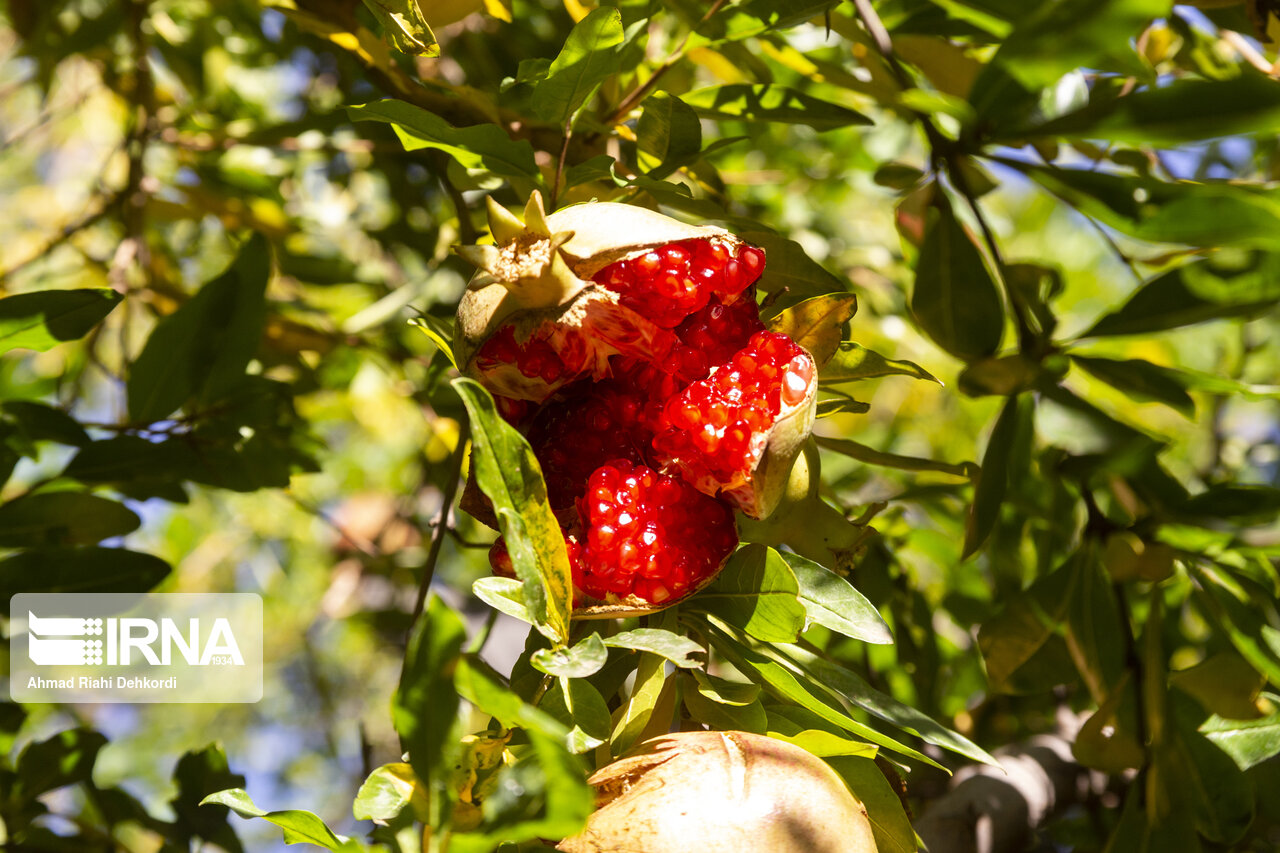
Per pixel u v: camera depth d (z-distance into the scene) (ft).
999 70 2.37
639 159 2.53
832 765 2.18
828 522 2.28
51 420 2.69
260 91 4.47
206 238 4.64
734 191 3.78
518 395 2.19
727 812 2.02
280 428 2.98
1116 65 2.25
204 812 2.82
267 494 5.13
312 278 3.83
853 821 2.06
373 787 2.05
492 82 3.47
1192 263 2.55
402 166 3.73
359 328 3.47
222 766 2.85
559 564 2.07
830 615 2.18
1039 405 2.56
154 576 2.68
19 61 4.73
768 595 2.17
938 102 2.41
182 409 2.77
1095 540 2.65
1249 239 2.37
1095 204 2.42
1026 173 2.45
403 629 4.14
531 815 1.95
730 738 2.08
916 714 2.20
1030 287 2.74
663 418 2.19
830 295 2.21
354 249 4.43
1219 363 4.00
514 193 2.71
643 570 2.16
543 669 2.04
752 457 2.15
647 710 2.11
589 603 2.17
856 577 2.85
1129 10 2.17
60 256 4.26
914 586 3.05
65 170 6.17
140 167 3.50
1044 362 2.61
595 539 2.16
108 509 2.69
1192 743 2.63
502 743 2.08
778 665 2.17
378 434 5.05
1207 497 2.61
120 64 4.00
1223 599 2.59
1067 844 3.29
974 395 2.60
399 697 1.97
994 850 2.70
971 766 2.86
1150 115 2.32
